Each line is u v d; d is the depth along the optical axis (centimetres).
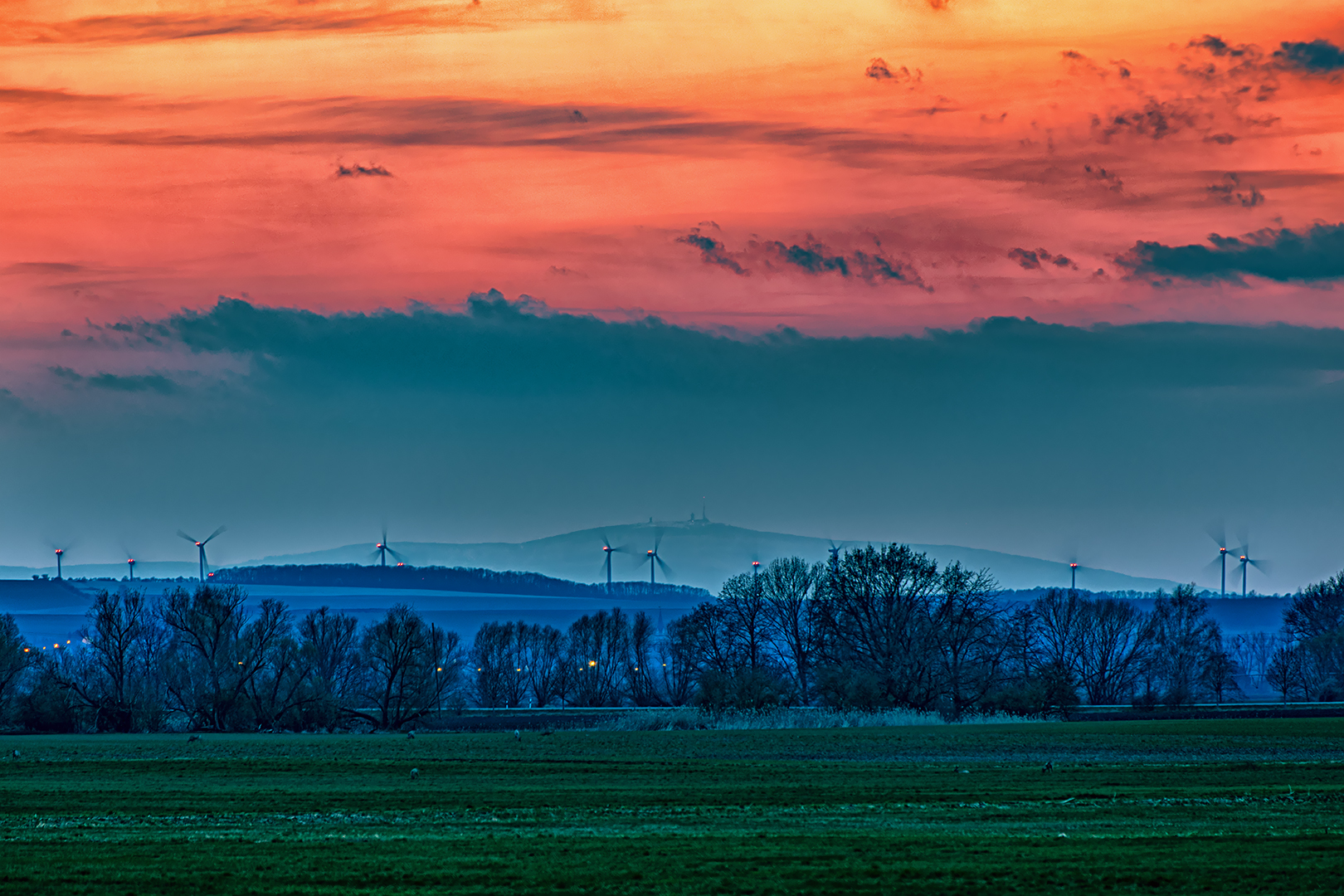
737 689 17975
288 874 5653
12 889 5394
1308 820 7412
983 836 6638
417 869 5756
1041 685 17688
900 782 9775
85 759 12231
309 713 18138
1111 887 5266
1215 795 8744
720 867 5731
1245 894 5128
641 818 7738
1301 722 15725
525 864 5825
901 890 5250
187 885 5453
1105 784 9519
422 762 11650
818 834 6838
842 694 18012
